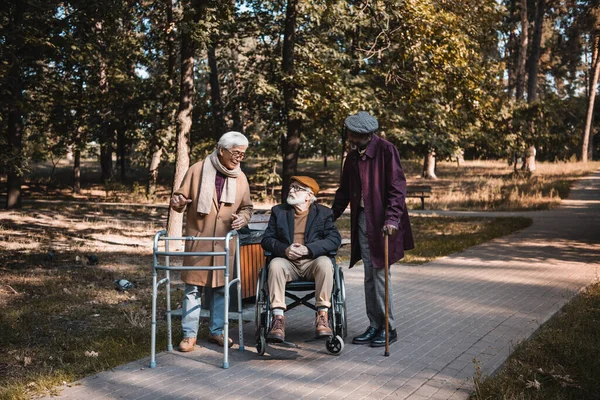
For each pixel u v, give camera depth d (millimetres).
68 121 27344
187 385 4336
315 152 33906
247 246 6613
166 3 14539
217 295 5441
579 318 6059
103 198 29516
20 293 7918
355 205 5477
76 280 8875
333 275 5207
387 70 18438
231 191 5258
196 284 5238
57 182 35594
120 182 35312
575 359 4789
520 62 35312
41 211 21406
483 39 21359
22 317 6629
